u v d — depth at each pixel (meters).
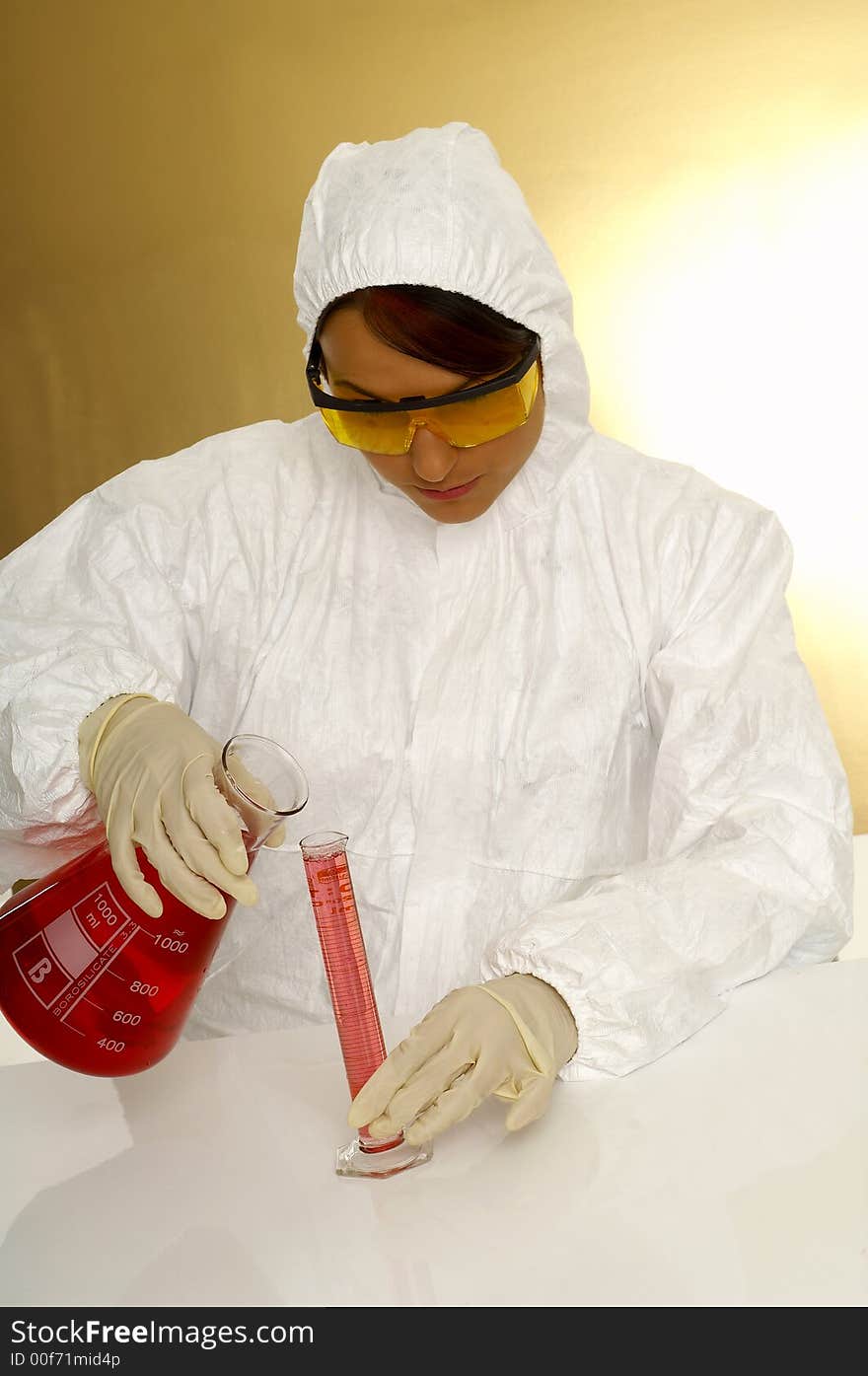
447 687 1.08
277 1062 0.78
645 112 3.11
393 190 0.87
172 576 1.10
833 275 3.19
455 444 0.88
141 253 3.02
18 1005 0.68
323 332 0.91
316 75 2.99
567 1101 0.71
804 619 3.33
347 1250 0.57
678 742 1.01
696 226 3.17
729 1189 0.59
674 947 0.82
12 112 2.95
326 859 0.66
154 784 0.75
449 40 3.02
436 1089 0.65
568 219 3.15
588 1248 0.56
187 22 2.93
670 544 1.09
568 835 1.07
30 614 1.09
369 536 1.12
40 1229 0.62
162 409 3.07
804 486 3.28
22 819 0.92
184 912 0.69
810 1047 0.74
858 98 3.11
